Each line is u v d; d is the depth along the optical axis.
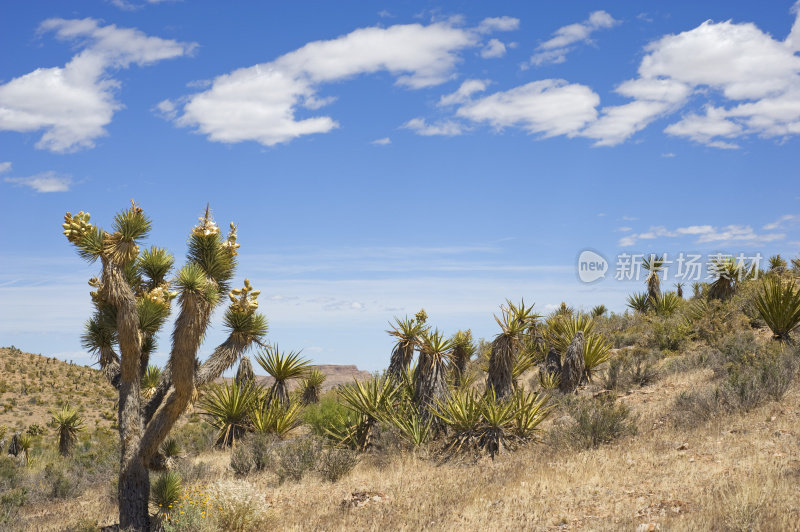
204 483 12.46
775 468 7.46
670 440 10.41
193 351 8.77
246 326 9.70
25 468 18.72
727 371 14.11
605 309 27.84
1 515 11.95
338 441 14.82
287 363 18.41
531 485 8.75
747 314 19.95
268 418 17.03
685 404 12.27
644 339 20.98
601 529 6.32
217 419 18.02
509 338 14.10
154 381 13.31
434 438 13.59
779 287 16.70
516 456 11.70
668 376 16.05
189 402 9.23
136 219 8.95
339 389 16.67
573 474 8.97
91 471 16.88
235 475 13.26
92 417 36.62
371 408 14.42
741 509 5.94
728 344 16.70
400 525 7.52
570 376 17.36
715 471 7.94
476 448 12.46
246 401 17.64
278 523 8.86
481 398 13.60
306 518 8.78
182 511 8.87
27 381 43.72
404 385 14.94
